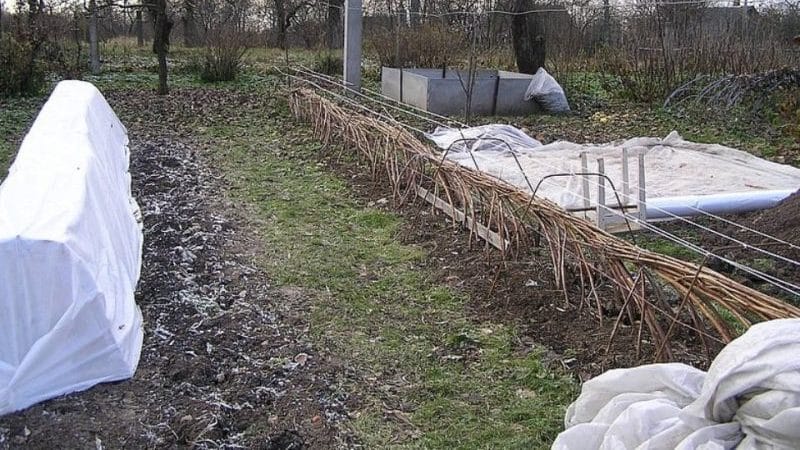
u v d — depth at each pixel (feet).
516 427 11.47
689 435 7.68
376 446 10.98
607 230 19.16
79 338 11.99
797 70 36.06
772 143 31.63
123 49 66.69
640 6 46.57
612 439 8.10
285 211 22.43
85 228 13.14
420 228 20.61
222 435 11.07
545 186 22.88
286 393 12.24
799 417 6.94
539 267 16.90
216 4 75.10
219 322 14.70
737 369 7.48
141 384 12.39
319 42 70.08
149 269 17.40
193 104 42.55
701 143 31.76
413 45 50.88
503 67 52.49
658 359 12.28
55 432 10.97
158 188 25.07
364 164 27.68
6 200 13.66
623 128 36.27
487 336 14.33
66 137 19.24
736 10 47.93
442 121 37.50
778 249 17.81
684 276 11.73
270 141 32.86
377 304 15.85
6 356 11.56
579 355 13.39
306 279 17.15
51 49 53.31
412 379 12.85
